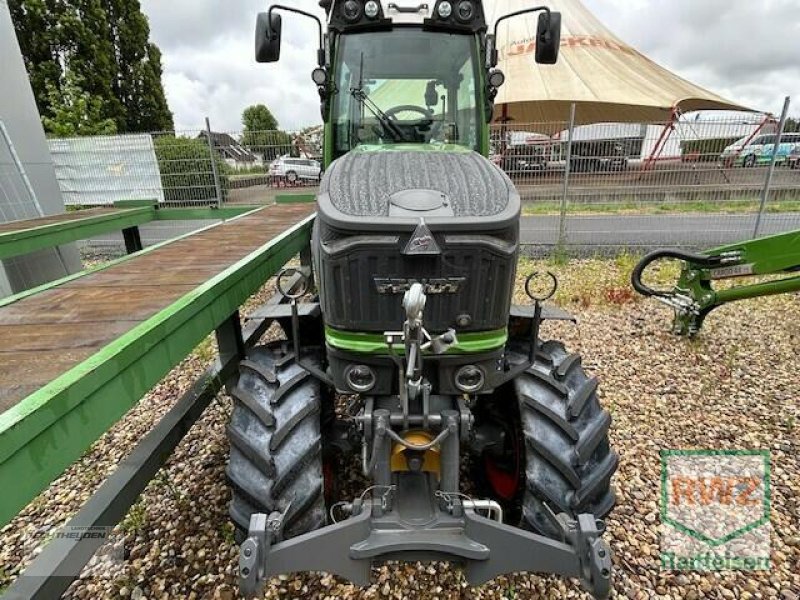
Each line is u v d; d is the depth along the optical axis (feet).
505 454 7.88
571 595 6.79
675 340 14.75
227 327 8.92
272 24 9.32
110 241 32.07
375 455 5.97
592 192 27.89
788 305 17.66
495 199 5.93
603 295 18.56
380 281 5.61
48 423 3.91
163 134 29.14
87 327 5.73
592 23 67.00
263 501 5.96
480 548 5.68
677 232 28.81
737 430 10.35
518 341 7.99
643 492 8.66
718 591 6.87
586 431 6.59
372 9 9.05
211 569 7.22
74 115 40.96
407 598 6.74
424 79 9.43
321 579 7.03
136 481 6.38
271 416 6.47
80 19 66.18
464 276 5.62
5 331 5.64
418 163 6.85
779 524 7.97
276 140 29.22
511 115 62.75
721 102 60.95
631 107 56.75
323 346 7.65
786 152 25.26
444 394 6.18
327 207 5.80
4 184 17.10
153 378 5.42
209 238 11.25
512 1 66.49
